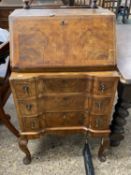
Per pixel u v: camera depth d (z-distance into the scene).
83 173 1.33
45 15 1.03
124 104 1.18
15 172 1.33
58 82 1.05
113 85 1.05
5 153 1.44
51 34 1.01
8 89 1.45
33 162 1.39
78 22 1.02
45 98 1.12
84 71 1.03
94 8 1.21
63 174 1.32
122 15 2.53
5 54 1.27
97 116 1.18
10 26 1.01
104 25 1.03
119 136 1.38
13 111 1.81
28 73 1.02
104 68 1.03
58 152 1.46
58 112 1.18
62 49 1.01
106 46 1.03
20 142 1.26
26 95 1.06
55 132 1.27
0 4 2.34
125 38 1.43
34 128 1.21
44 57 1.01
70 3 1.68
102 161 1.39
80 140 1.54
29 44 1.00
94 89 1.07
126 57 1.17
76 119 1.23
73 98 1.13
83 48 1.02
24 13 1.08
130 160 1.42
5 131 1.61
